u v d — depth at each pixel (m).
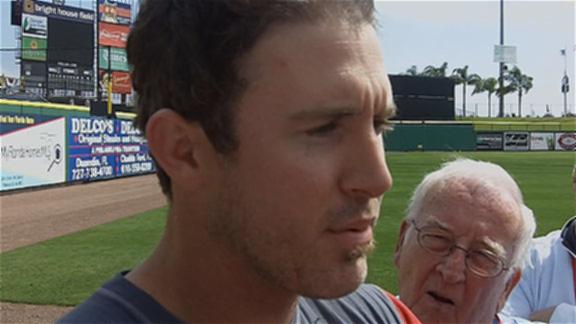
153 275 1.16
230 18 1.00
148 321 1.08
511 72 94.81
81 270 8.62
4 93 28.02
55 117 21.41
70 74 42.03
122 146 26.06
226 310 1.10
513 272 2.58
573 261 3.68
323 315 1.35
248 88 0.99
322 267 1.00
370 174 1.00
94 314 1.06
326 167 0.98
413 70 92.00
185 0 1.03
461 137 50.00
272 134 0.99
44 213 14.73
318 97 0.97
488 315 2.49
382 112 1.05
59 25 41.62
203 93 1.01
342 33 1.00
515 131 50.78
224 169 1.02
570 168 29.36
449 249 2.42
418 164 31.30
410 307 2.48
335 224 1.00
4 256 9.63
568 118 81.25
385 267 8.33
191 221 1.09
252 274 1.08
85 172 23.34
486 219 2.40
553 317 3.50
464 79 95.00
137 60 1.11
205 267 1.10
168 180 1.13
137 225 12.76
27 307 6.88
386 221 12.52
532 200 16.66
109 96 27.72
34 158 20.30
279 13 0.99
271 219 1.00
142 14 1.10
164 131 1.06
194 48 1.01
